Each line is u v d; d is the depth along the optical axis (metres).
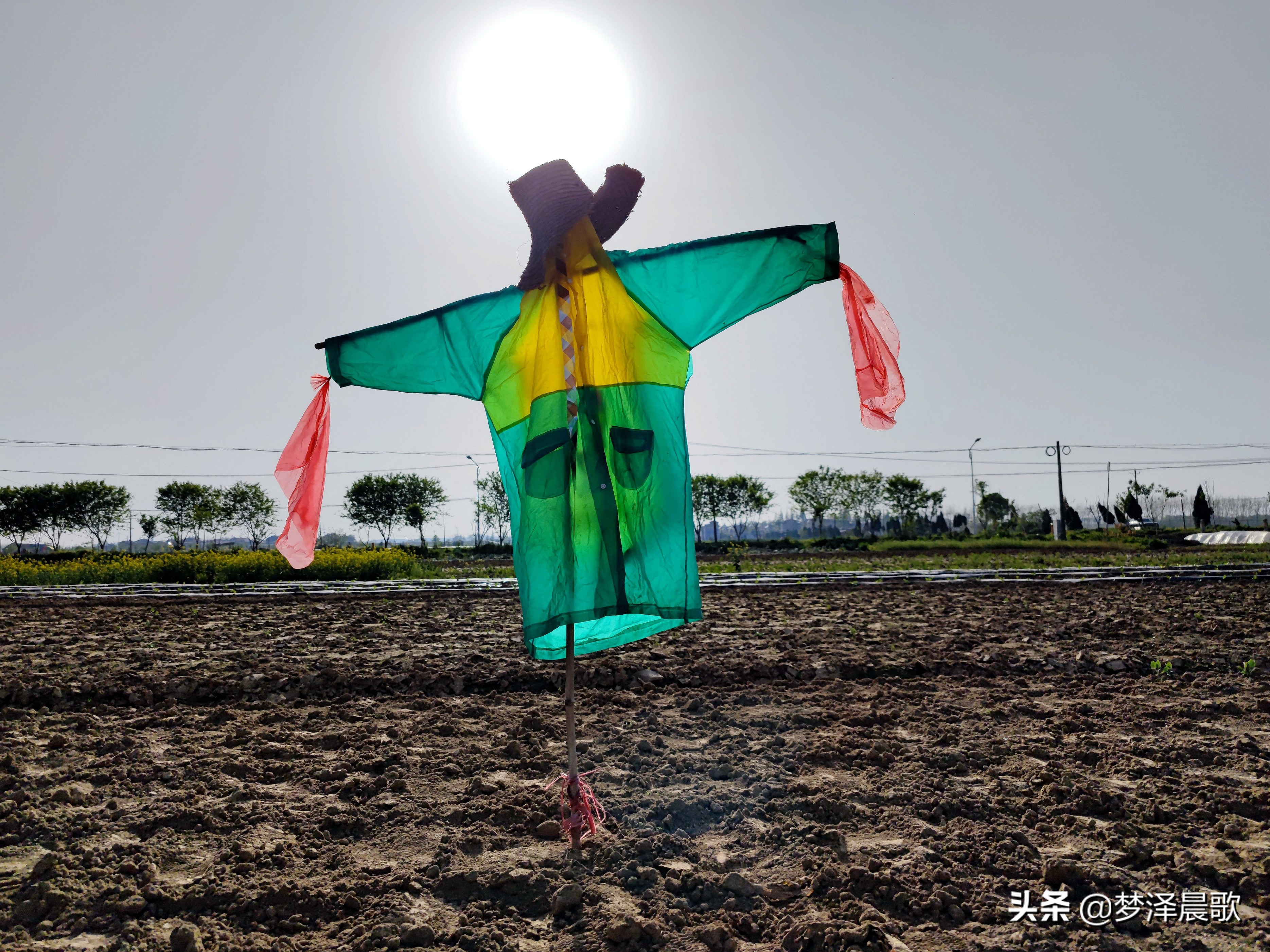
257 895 3.23
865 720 5.77
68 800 4.25
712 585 16.50
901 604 13.13
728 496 65.56
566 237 3.45
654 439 3.43
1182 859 3.46
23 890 3.26
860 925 2.94
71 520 57.84
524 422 3.60
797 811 4.10
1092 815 3.99
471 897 3.29
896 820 3.96
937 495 64.19
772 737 5.47
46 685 6.72
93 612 13.73
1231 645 8.35
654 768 4.87
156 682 6.99
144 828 3.91
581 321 3.43
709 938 2.93
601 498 3.35
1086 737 5.27
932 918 3.07
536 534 3.36
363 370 3.78
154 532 60.16
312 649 9.02
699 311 3.50
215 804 4.27
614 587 3.33
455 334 3.71
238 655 8.56
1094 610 11.66
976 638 9.00
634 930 2.94
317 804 4.29
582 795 3.60
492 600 14.83
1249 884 3.23
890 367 3.77
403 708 6.42
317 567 27.41
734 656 8.02
